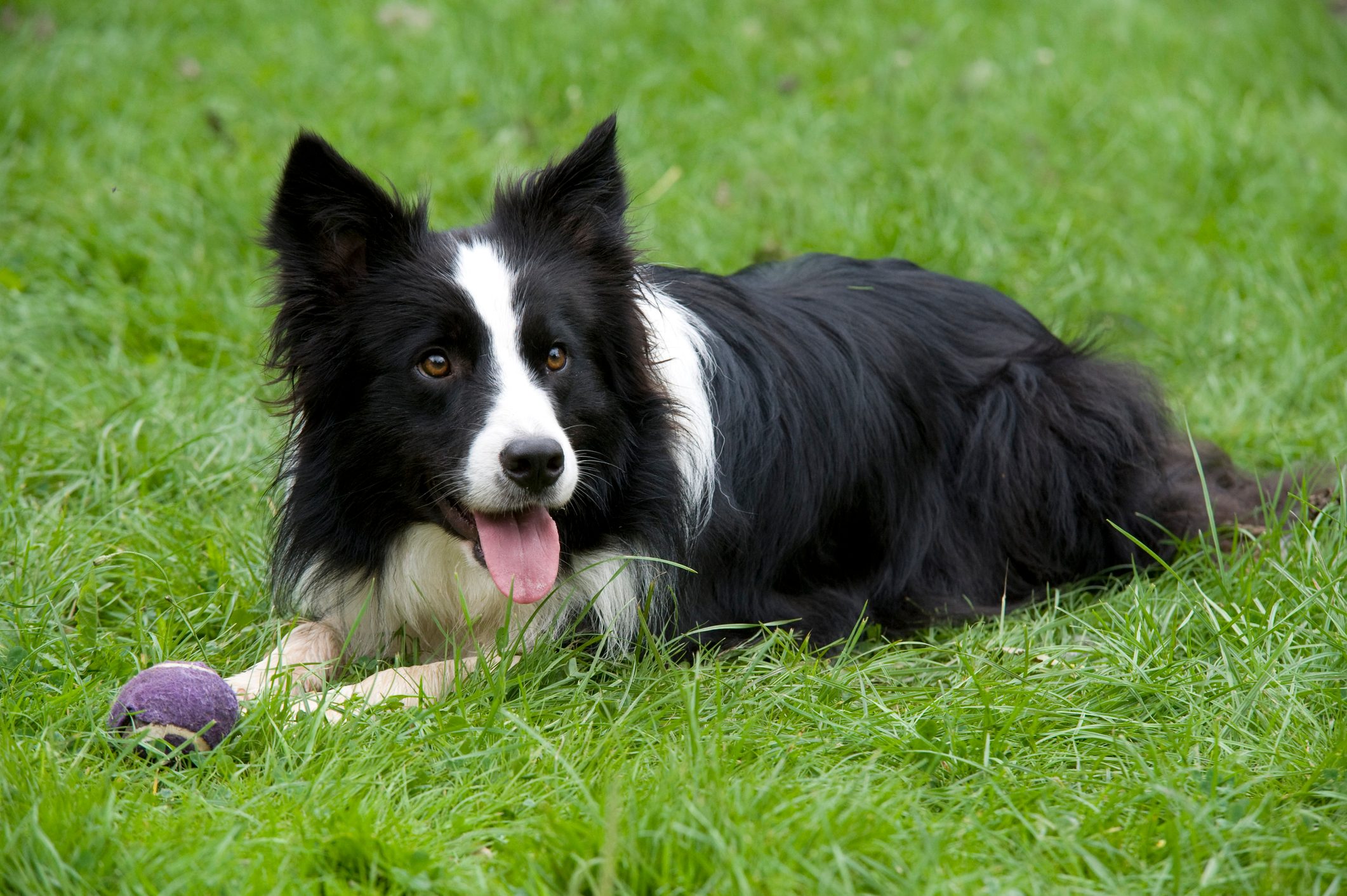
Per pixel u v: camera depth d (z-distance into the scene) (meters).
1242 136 10.79
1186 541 5.91
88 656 4.93
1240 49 12.84
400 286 4.64
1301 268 9.05
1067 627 5.48
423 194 5.64
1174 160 10.52
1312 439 7.23
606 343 4.93
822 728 4.43
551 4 12.60
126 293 8.14
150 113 10.40
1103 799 3.91
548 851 3.59
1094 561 6.15
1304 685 4.61
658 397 5.07
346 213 4.63
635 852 3.45
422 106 10.98
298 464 5.03
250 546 5.96
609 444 4.93
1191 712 4.45
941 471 5.98
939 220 9.27
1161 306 8.67
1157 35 12.90
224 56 11.71
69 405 7.09
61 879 3.37
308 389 4.81
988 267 8.81
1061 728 4.47
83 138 9.98
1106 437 6.08
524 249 4.86
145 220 8.75
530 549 4.62
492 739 4.29
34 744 4.11
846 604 5.69
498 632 4.88
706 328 5.51
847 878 3.34
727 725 4.40
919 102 11.17
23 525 5.91
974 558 5.95
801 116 10.86
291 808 3.80
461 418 4.56
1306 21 13.20
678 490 5.13
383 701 4.48
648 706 4.50
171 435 6.79
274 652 5.00
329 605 5.20
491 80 11.23
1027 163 10.41
